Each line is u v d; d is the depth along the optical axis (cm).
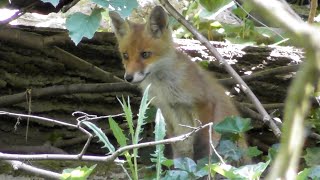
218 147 584
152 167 591
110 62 792
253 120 754
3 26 689
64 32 763
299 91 99
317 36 98
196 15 898
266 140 754
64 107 757
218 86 671
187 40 801
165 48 665
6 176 593
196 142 640
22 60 757
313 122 686
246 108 728
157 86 661
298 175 435
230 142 567
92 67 754
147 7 999
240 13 870
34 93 715
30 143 730
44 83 761
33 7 721
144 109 458
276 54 777
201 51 778
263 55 779
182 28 894
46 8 735
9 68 761
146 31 679
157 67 660
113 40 783
